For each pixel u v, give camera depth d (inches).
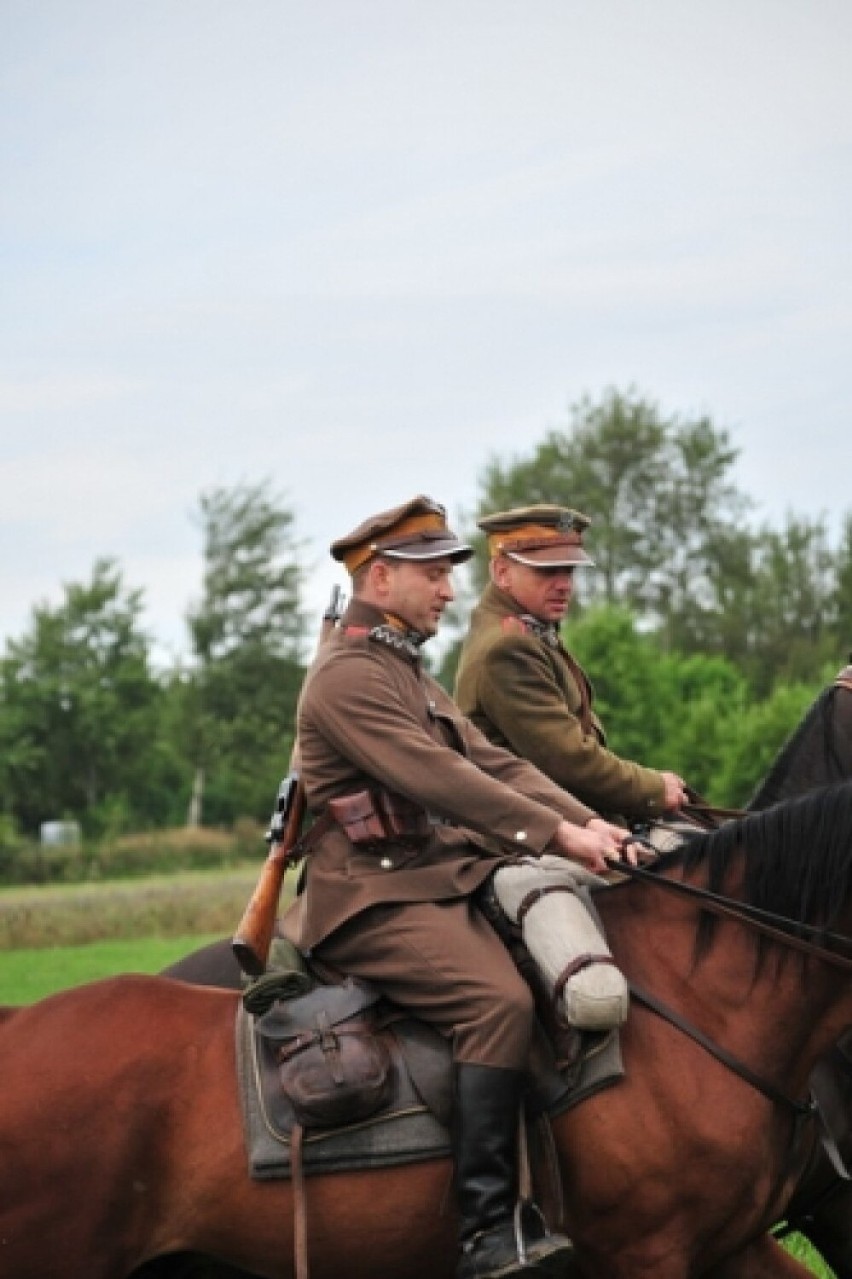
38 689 3373.5
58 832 3088.1
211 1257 274.4
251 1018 272.1
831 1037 274.4
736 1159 266.1
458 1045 265.6
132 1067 267.1
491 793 271.9
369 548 287.9
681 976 275.0
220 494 3479.3
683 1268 266.4
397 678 285.3
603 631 2332.7
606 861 270.7
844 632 3316.9
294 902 296.0
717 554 3420.3
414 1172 264.8
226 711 3395.7
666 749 2258.9
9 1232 262.1
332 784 283.3
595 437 3412.9
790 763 335.3
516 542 364.8
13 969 1120.8
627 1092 266.4
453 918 274.1
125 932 1409.9
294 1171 260.4
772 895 274.7
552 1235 258.7
